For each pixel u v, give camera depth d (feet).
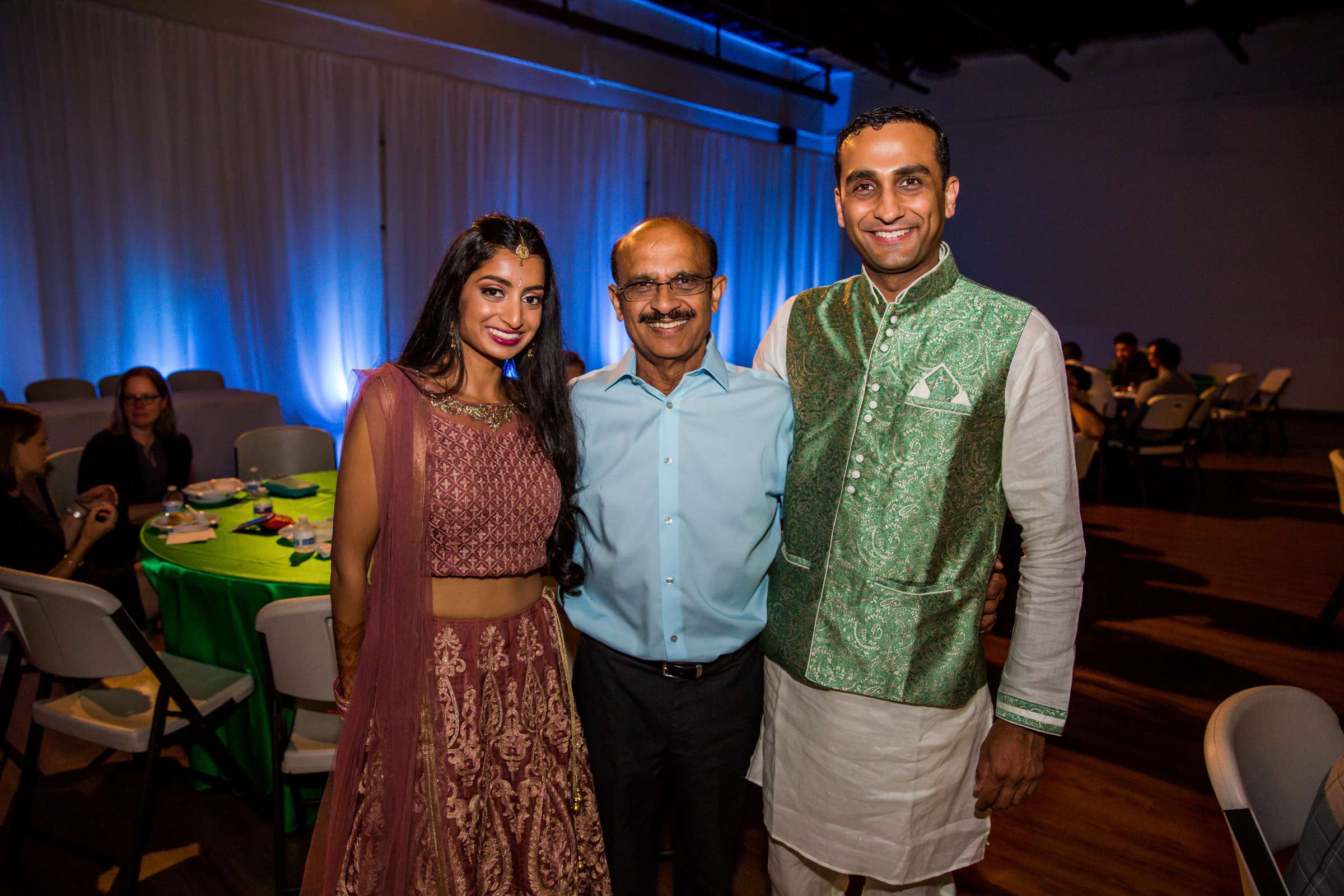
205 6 20.58
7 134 18.02
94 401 15.99
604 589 5.03
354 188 23.77
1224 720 4.22
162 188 20.27
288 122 22.27
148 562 7.89
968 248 39.55
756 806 8.04
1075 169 36.63
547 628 5.09
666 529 4.81
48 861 6.89
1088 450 15.57
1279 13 30.68
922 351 4.22
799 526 4.58
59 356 19.31
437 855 4.61
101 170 19.36
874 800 4.50
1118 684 10.79
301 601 6.01
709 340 4.92
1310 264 32.55
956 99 38.91
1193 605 13.69
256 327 22.47
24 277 18.65
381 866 4.62
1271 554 16.58
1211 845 7.59
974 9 29.76
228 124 21.21
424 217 25.38
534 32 27.40
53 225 18.86
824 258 41.60
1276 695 4.54
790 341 4.82
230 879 6.74
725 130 35.47
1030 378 4.04
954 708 4.36
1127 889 6.99
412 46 24.70
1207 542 17.47
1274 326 33.47
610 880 5.28
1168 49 34.09
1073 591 4.11
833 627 4.40
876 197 3.99
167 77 20.13
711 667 4.95
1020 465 4.11
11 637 7.12
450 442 4.62
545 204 28.76
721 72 34.40
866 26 31.53
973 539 4.27
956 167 39.40
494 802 4.82
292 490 10.12
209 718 6.94
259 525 8.64
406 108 24.62
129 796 7.81
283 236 22.54
